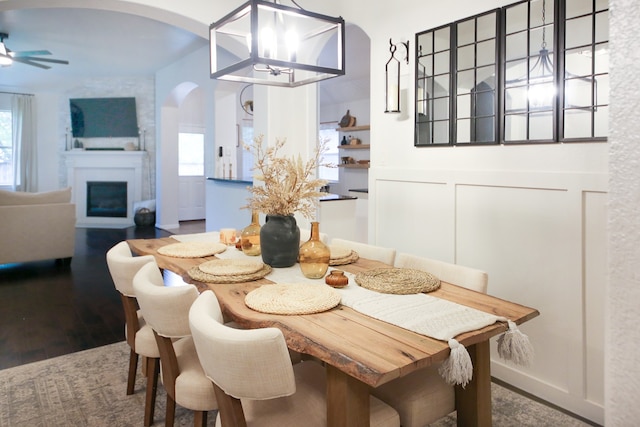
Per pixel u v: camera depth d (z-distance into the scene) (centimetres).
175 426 226
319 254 212
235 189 595
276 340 124
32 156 919
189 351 200
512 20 256
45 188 940
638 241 44
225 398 137
